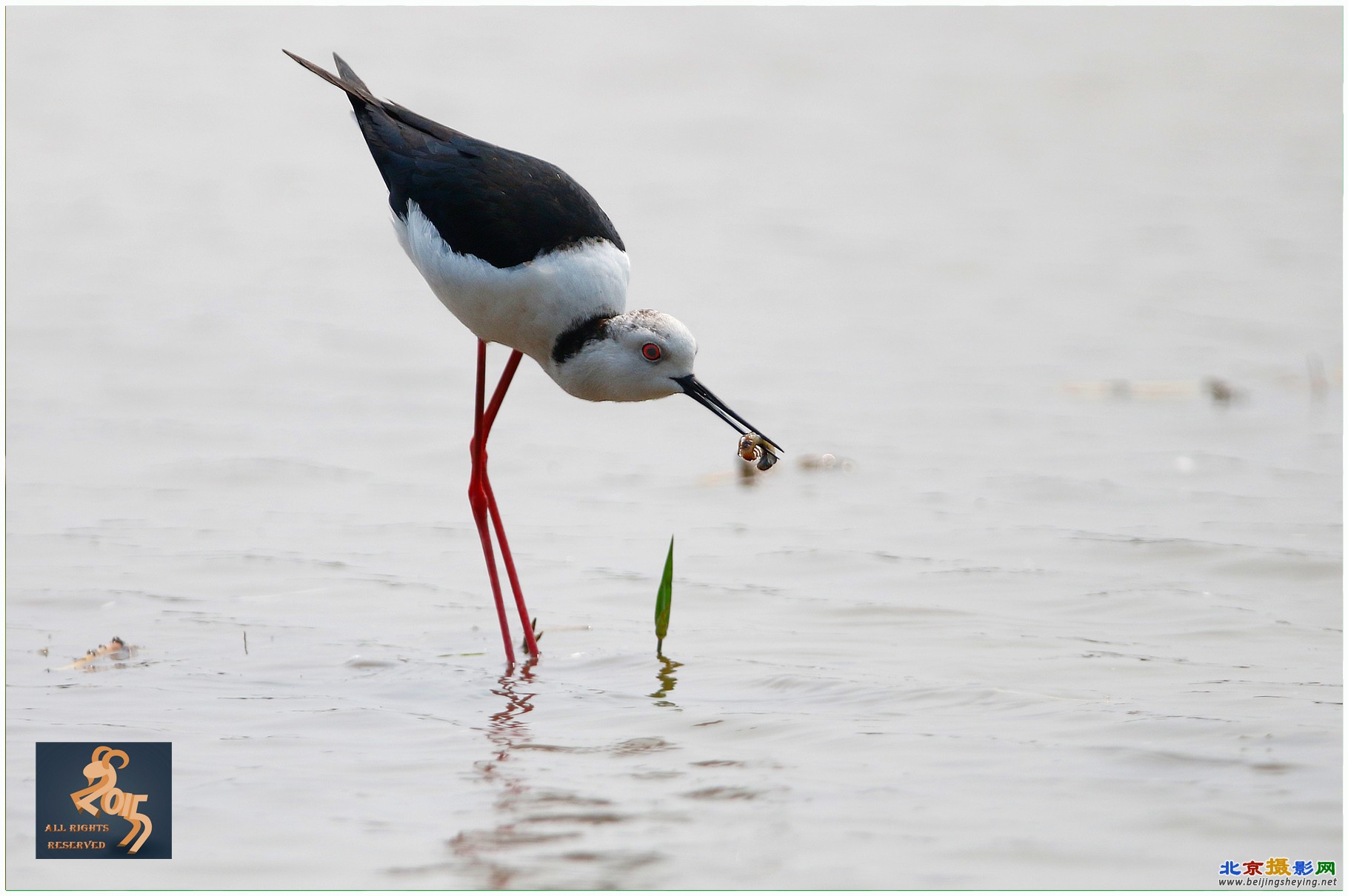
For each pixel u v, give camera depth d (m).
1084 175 26.41
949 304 19.41
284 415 15.05
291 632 9.31
